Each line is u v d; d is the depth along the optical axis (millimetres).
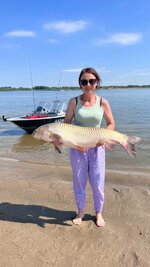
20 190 2629
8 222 2023
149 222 2035
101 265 1619
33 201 2391
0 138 6055
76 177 1966
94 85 1818
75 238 1852
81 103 1857
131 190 2605
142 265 1609
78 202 2014
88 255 1696
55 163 3900
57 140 1800
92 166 1938
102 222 2008
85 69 1818
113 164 3730
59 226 1982
